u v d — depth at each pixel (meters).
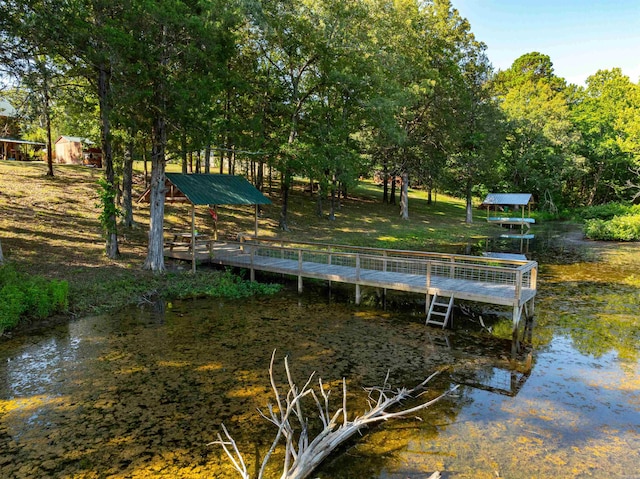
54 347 9.20
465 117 35.22
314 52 22.00
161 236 15.19
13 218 17.30
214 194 15.99
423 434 6.16
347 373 8.20
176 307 12.39
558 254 23.55
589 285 16.02
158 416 6.51
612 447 5.86
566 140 44.06
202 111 13.88
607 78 57.41
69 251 15.41
